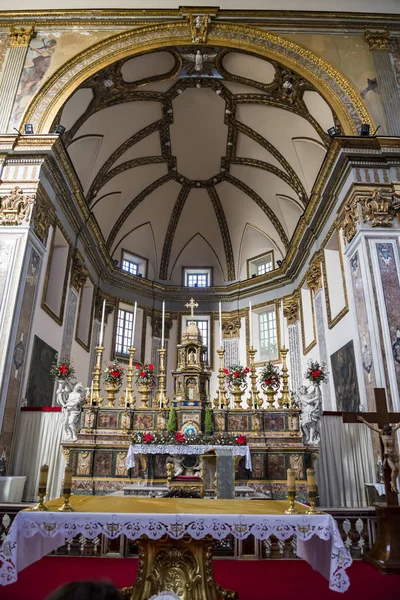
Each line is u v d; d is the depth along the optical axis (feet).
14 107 38.81
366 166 36.76
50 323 41.27
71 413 31.89
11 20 42.55
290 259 60.08
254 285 67.10
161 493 26.84
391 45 42.01
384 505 21.83
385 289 32.78
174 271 72.02
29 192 35.94
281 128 50.72
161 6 42.68
